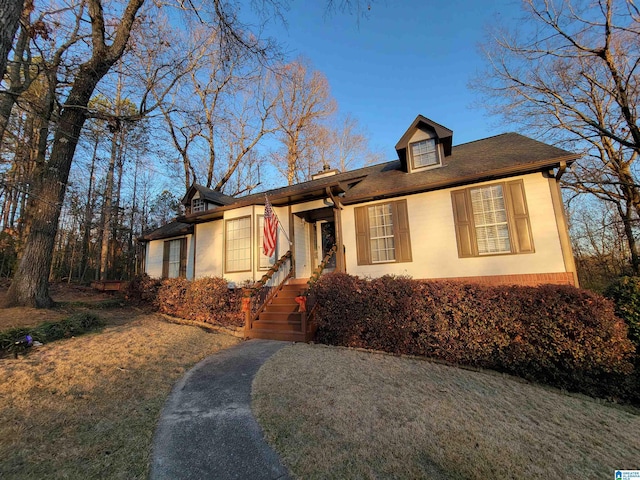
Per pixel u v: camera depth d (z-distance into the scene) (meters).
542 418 3.66
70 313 8.02
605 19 10.74
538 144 8.62
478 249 8.07
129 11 8.35
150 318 9.76
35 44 7.11
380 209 9.53
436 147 9.72
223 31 7.58
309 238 12.19
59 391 3.89
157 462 2.69
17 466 2.51
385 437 3.07
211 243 12.84
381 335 6.25
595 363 4.50
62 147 8.34
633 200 12.74
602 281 15.32
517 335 5.05
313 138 25.19
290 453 2.82
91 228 19.09
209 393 4.23
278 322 8.06
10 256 15.17
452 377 4.87
